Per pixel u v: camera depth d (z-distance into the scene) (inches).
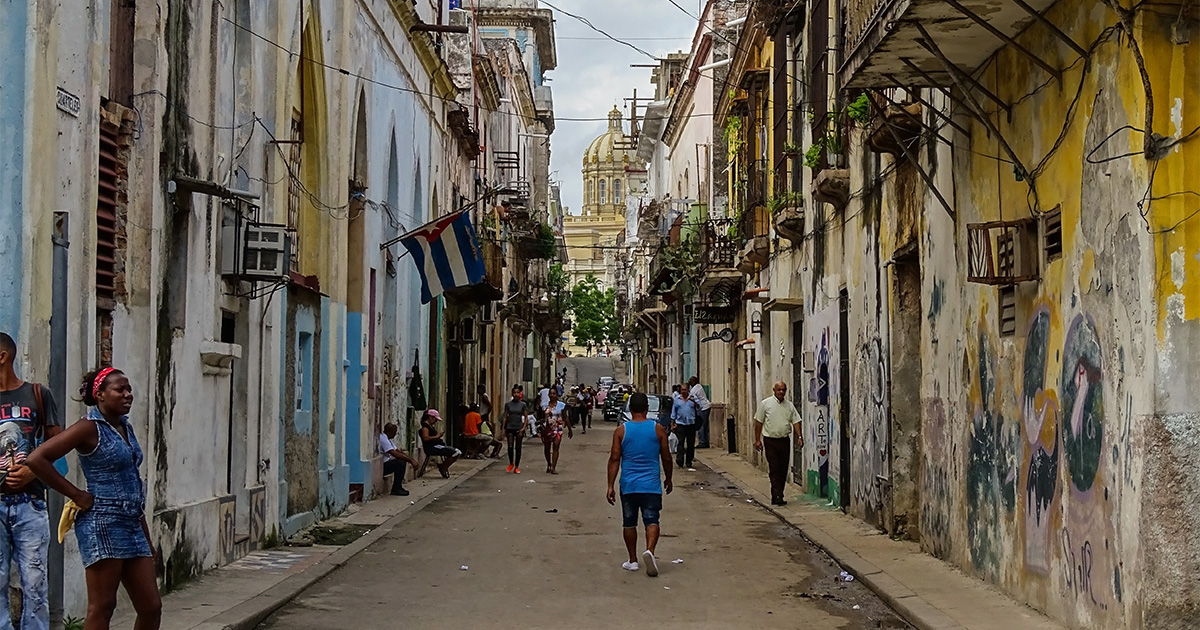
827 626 383.6
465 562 524.7
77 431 271.6
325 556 526.3
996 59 418.9
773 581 473.4
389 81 874.1
